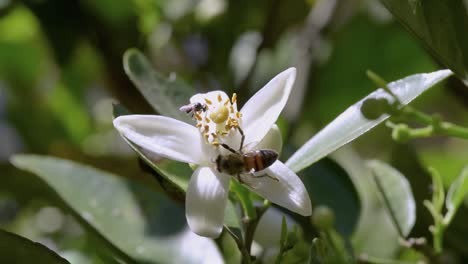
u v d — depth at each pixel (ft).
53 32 1.33
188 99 0.95
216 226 0.82
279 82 0.85
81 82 1.54
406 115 0.87
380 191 1.00
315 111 1.47
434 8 0.86
